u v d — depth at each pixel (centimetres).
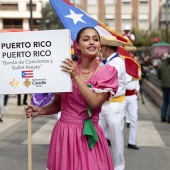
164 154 747
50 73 352
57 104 388
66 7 580
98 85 349
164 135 946
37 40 353
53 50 351
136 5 6250
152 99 1900
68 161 354
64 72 349
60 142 359
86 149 354
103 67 359
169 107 1148
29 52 355
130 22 6262
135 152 761
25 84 358
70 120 357
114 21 6219
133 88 766
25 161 696
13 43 357
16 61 358
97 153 359
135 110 775
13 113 1320
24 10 6575
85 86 340
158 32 5347
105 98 353
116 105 556
